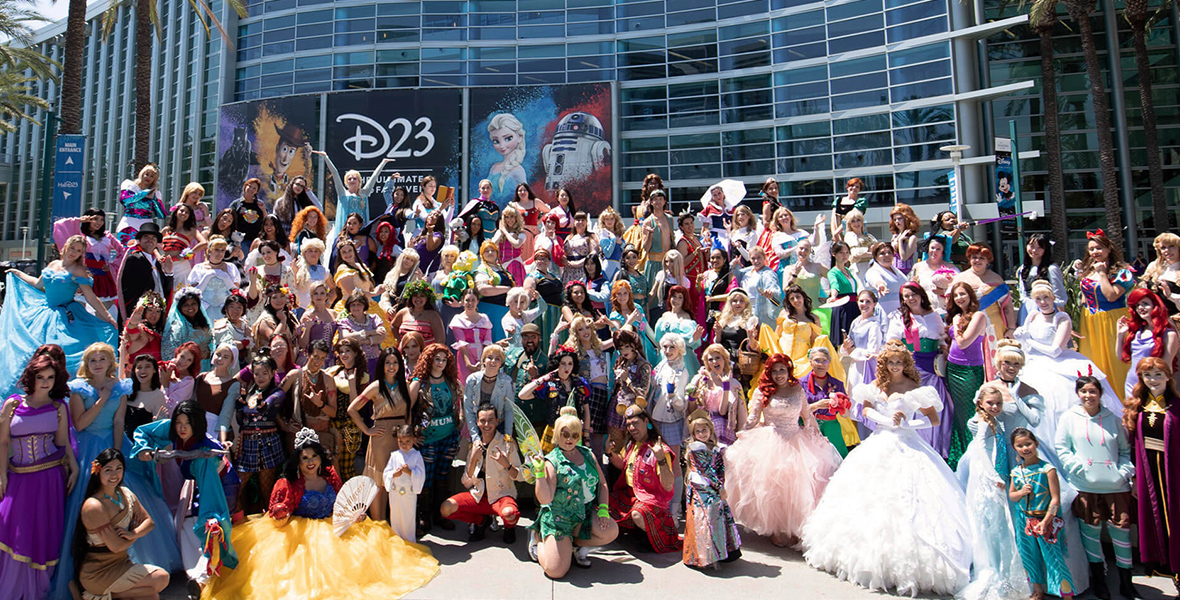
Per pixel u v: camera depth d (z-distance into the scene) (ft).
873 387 19.34
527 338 22.31
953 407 21.72
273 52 106.63
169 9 126.72
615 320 25.17
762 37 94.07
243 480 18.78
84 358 16.99
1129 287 24.29
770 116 93.15
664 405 21.36
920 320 22.08
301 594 15.74
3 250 179.63
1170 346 20.16
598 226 33.17
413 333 21.99
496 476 19.48
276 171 100.17
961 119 83.41
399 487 18.58
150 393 18.13
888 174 86.94
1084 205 89.86
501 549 19.24
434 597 16.06
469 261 26.86
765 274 28.19
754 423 20.93
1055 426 18.94
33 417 15.70
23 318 22.80
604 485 18.40
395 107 97.81
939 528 16.94
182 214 28.96
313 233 31.32
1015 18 79.15
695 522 18.24
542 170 95.86
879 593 16.67
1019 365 17.98
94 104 151.23
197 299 22.13
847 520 17.75
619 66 99.19
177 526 17.03
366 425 19.74
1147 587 17.12
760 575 17.74
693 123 96.27
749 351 23.25
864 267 29.63
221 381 19.39
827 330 26.43
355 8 103.35
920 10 85.46
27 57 90.38
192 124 115.44
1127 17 78.43
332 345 23.15
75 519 16.08
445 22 101.76
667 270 27.96
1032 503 16.40
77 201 43.80
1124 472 16.60
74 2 57.77
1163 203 77.10
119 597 15.34
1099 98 73.46
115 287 25.61
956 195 59.52
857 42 89.04
